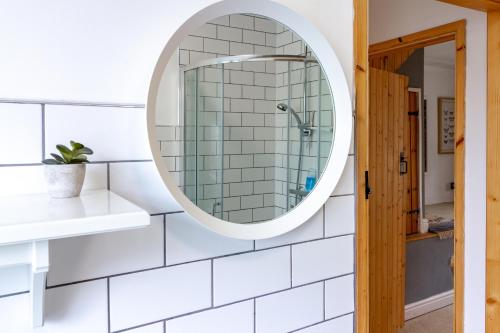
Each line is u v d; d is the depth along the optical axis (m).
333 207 1.08
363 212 1.12
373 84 2.12
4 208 0.57
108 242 0.77
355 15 1.09
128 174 0.78
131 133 0.79
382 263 2.19
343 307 1.11
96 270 0.76
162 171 0.80
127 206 0.59
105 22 0.75
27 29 0.68
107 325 0.77
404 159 2.49
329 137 1.05
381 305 2.18
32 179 0.70
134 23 0.78
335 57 1.02
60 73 0.71
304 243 1.03
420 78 3.03
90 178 0.74
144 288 0.81
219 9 0.87
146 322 0.82
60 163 0.64
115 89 0.76
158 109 0.80
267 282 0.98
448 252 2.85
